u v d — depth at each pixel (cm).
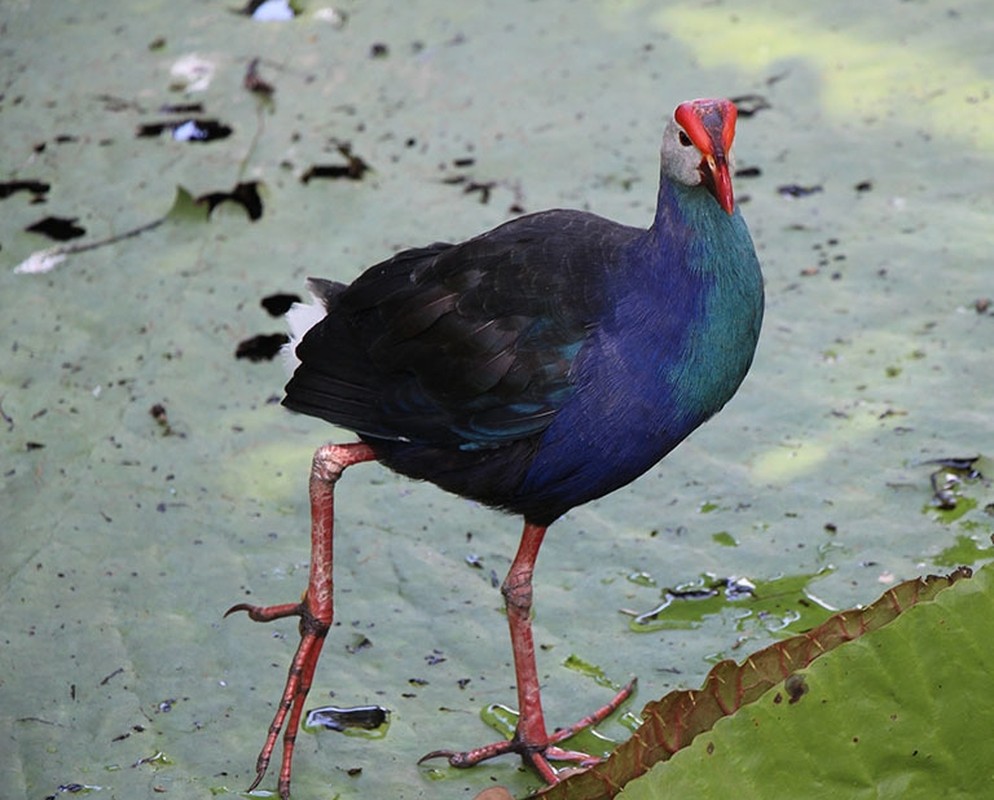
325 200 1089
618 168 1095
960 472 859
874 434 888
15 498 884
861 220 1041
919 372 926
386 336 718
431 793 712
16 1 1318
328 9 1297
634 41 1234
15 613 812
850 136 1114
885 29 1223
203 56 1247
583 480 707
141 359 975
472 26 1266
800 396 920
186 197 1086
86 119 1186
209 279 1032
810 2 1262
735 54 1208
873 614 609
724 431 906
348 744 737
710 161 646
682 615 793
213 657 788
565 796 612
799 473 872
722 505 858
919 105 1137
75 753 734
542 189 1082
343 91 1198
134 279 1037
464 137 1142
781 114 1142
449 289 706
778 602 793
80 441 920
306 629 711
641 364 677
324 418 732
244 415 938
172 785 714
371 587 824
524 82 1195
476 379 693
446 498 883
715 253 669
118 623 806
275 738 707
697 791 560
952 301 972
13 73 1243
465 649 789
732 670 607
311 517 766
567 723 743
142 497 882
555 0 1295
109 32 1287
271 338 983
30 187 1120
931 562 806
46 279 1041
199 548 850
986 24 1219
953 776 573
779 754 565
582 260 693
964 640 569
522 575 733
